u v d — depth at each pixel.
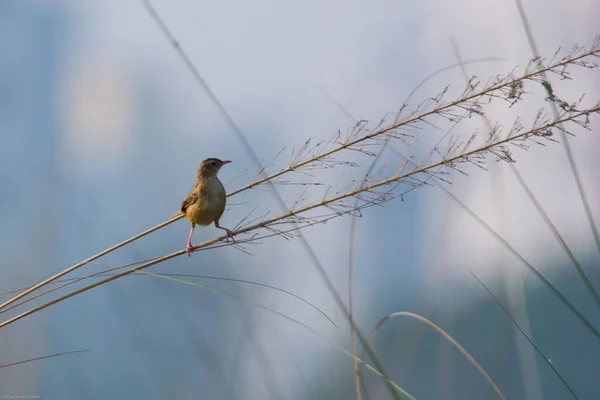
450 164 8.14
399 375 9.66
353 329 8.20
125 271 8.48
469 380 9.99
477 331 10.68
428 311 11.52
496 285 10.00
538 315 12.56
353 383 9.62
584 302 12.49
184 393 10.27
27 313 8.04
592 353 12.67
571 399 12.76
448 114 8.11
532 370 8.70
